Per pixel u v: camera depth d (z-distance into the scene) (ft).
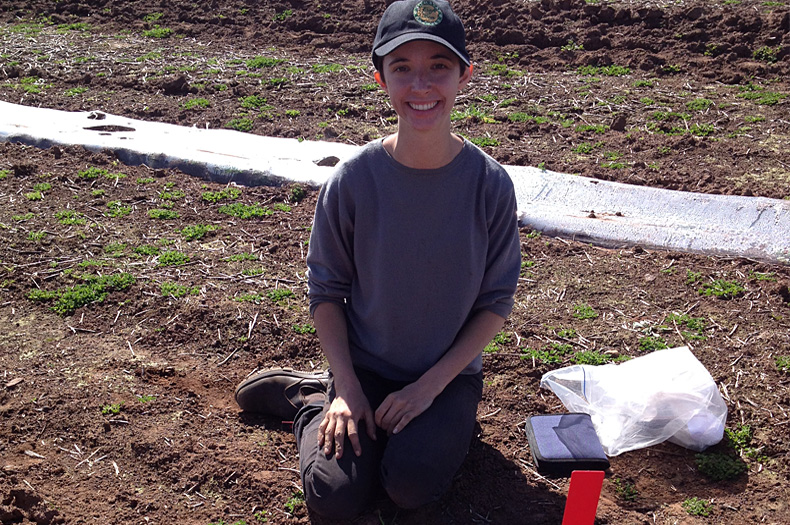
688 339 13.71
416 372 10.32
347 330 10.66
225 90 27.22
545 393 12.43
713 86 27.04
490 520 9.96
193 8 37.29
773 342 13.55
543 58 30.45
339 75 28.76
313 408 10.64
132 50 32.45
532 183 19.15
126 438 11.25
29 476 10.50
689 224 17.30
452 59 9.12
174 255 16.33
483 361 13.15
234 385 12.58
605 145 22.11
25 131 22.77
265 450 11.10
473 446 11.19
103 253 16.49
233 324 14.06
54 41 33.60
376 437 9.80
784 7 32.86
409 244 9.63
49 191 19.34
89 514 9.93
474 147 9.84
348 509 9.44
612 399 11.61
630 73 28.78
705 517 10.10
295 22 34.94
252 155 21.09
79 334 13.84
